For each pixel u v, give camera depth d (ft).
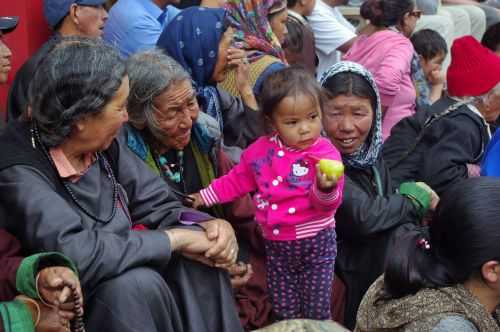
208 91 11.07
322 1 20.02
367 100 10.63
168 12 15.38
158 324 8.13
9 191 7.97
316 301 9.69
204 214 9.16
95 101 7.86
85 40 8.23
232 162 10.62
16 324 6.98
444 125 12.30
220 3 15.53
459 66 13.41
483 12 27.63
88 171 8.45
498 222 6.43
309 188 9.20
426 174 12.17
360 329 7.16
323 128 10.77
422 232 7.07
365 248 10.77
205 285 8.84
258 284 10.37
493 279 6.49
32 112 8.06
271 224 9.37
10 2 13.75
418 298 6.64
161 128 9.27
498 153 11.71
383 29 17.53
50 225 7.83
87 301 7.96
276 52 13.48
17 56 13.94
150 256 8.15
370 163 10.97
